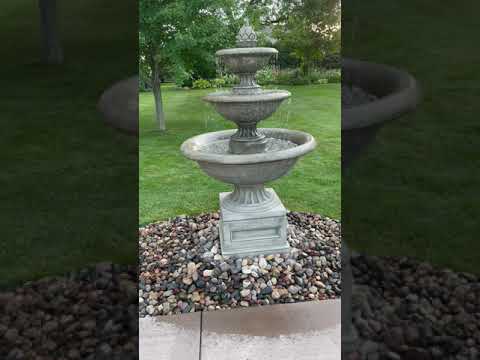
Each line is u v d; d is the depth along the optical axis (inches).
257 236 167.8
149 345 121.0
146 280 158.4
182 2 329.4
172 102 344.2
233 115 162.6
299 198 234.5
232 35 341.4
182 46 327.9
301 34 338.3
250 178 155.3
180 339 123.5
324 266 161.9
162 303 144.8
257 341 120.4
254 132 173.0
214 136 187.8
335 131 304.7
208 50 343.0
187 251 177.6
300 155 151.7
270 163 149.7
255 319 131.5
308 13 336.5
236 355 114.9
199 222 207.9
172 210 223.9
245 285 150.3
